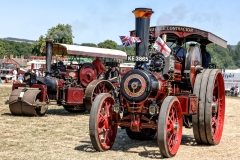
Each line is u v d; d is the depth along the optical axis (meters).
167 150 5.82
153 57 6.60
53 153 6.08
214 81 7.00
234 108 16.33
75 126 9.23
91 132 6.06
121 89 6.24
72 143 7.01
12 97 10.62
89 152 6.22
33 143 6.88
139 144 7.18
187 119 7.43
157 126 5.79
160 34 7.29
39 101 10.84
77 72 12.74
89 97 11.76
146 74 6.11
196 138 7.15
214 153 6.46
